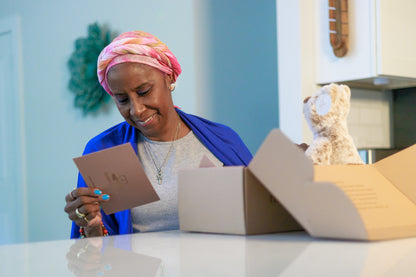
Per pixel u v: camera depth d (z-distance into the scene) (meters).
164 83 1.57
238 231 0.88
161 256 0.67
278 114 3.17
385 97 3.23
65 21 3.62
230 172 0.89
